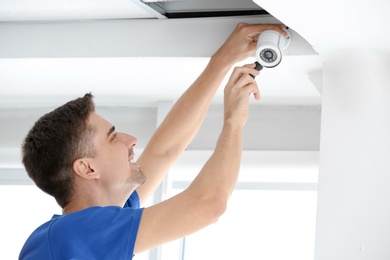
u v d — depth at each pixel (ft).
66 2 9.45
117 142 8.11
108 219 7.32
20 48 10.11
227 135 7.73
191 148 11.53
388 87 8.80
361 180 8.74
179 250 11.65
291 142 11.19
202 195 7.25
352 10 7.72
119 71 10.39
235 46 8.68
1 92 11.82
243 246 11.61
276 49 8.31
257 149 11.27
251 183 11.59
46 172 7.98
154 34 9.69
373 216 8.66
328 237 8.75
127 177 8.05
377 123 8.77
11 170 12.50
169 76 10.44
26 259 7.46
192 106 8.86
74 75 10.71
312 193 11.48
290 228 11.50
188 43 9.55
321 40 8.63
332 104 8.95
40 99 12.04
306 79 10.21
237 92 7.97
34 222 12.45
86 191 7.98
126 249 7.23
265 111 11.37
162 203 7.34
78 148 7.91
